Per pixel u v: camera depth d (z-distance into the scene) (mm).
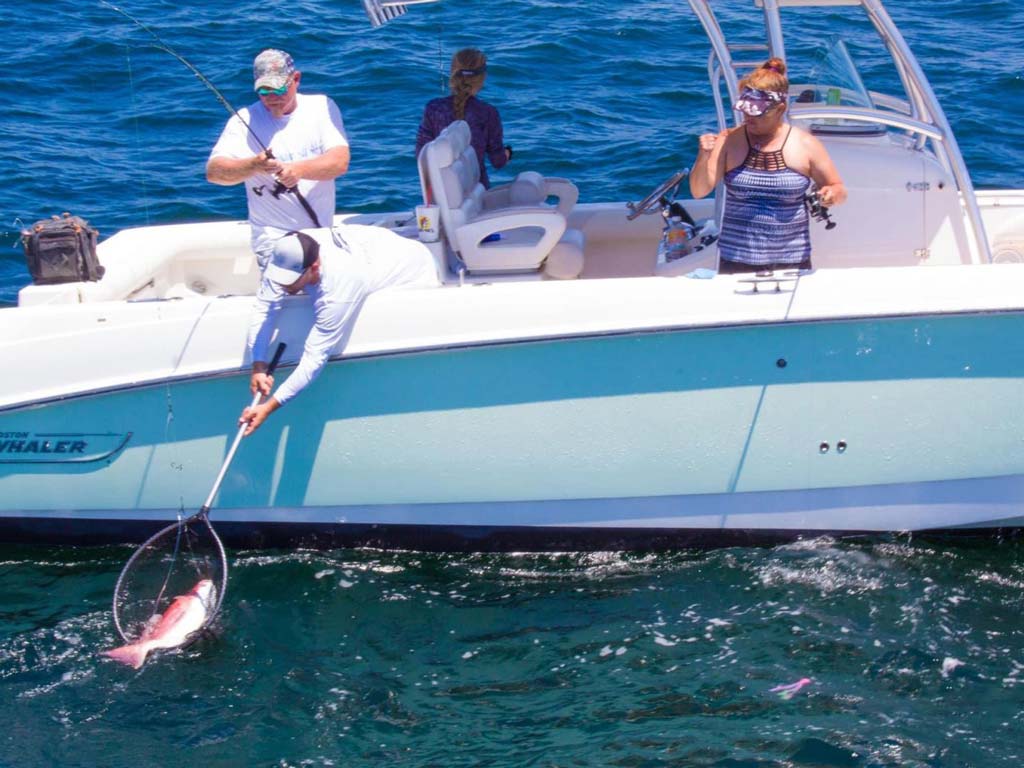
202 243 8844
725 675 6582
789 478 7406
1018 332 7012
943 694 6387
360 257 7062
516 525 7625
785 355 7090
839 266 7605
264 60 7184
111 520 7656
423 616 7172
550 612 7188
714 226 8023
